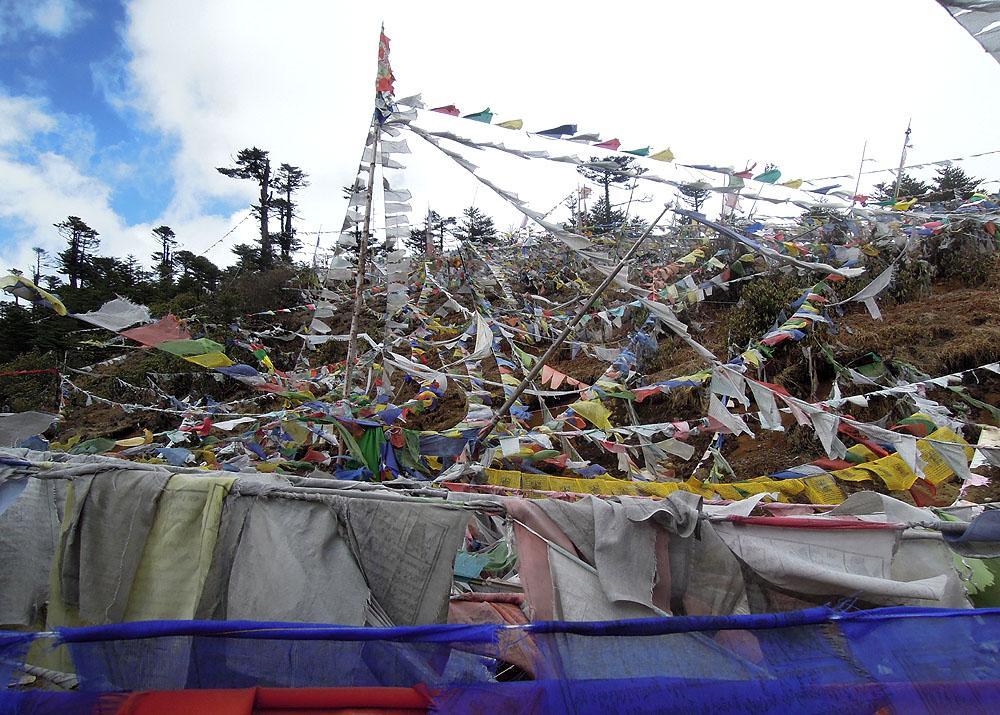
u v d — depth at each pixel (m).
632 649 2.69
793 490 4.96
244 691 2.44
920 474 4.73
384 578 3.13
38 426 3.92
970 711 2.80
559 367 13.76
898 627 2.98
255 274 28.84
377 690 2.49
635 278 12.58
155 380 16.75
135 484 3.19
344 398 6.69
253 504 3.18
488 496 3.43
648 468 6.62
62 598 3.10
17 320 22.95
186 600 3.04
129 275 40.00
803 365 10.72
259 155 39.31
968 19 2.66
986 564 4.11
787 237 11.85
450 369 9.99
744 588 3.48
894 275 13.24
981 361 9.98
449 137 5.74
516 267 17.89
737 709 2.64
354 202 7.23
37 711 2.28
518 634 2.62
